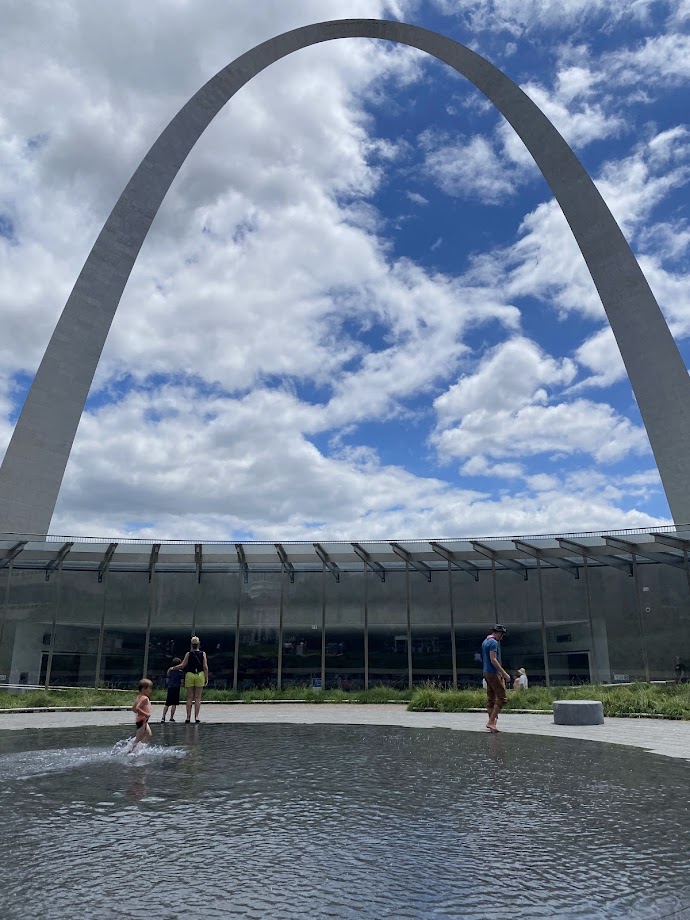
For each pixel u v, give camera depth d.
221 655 20.89
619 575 19.97
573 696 16.39
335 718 14.20
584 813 5.25
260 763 7.82
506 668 20.47
